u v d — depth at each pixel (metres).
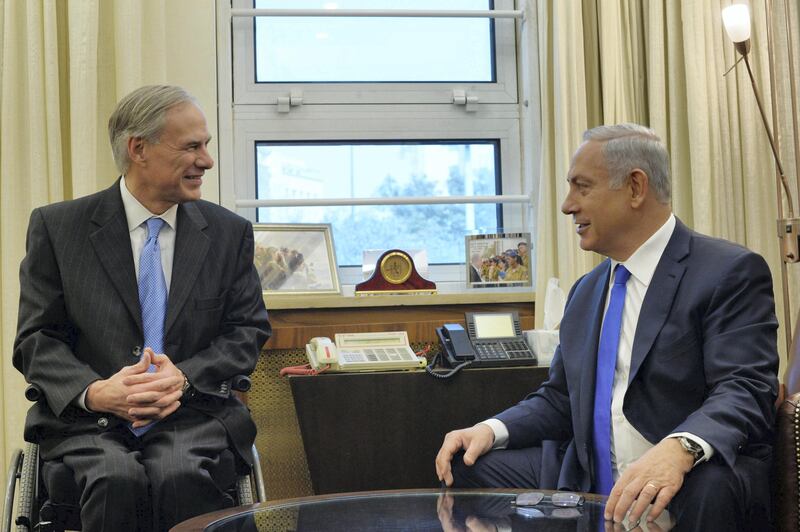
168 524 1.89
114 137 2.16
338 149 3.29
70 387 1.96
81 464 1.88
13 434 2.62
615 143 2.05
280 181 3.25
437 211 3.30
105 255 2.11
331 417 2.50
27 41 2.72
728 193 3.01
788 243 2.77
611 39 3.03
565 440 2.16
